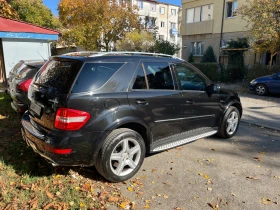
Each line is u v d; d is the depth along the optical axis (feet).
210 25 71.41
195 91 14.43
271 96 37.81
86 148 9.98
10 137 15.40
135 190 10.61
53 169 11.71
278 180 11.80
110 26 67.15
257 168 13.00
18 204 9.07
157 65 12.81
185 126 14.10
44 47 38.24
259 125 21.22
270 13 39.24
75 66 10.30
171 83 13.23
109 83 10.63
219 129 16.81
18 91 17.46
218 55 70.49
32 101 11.68
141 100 11.50
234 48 56.65
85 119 9.79
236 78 55.06
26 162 12.25
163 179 11.61
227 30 67.15
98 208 9.14
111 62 11.01
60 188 10.22
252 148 15.81
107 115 10.33
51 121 9.97
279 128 20.33
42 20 98.02
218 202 9.98
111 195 10.07
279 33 38.86
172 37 159.63
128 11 69.87
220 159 13.98
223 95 16.62
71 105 9.59
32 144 10.72
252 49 47.91
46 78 11.34
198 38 76.84
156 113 12.21
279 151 15.46
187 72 14.35
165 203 9.80
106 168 10.46
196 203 9.87
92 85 10.17
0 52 35.55
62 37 68.64
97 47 71.77
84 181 10.96
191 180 11.60
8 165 11.82
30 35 35.45
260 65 47.57
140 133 12.26
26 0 91.86
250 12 41.73
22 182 10.41
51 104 10.02
